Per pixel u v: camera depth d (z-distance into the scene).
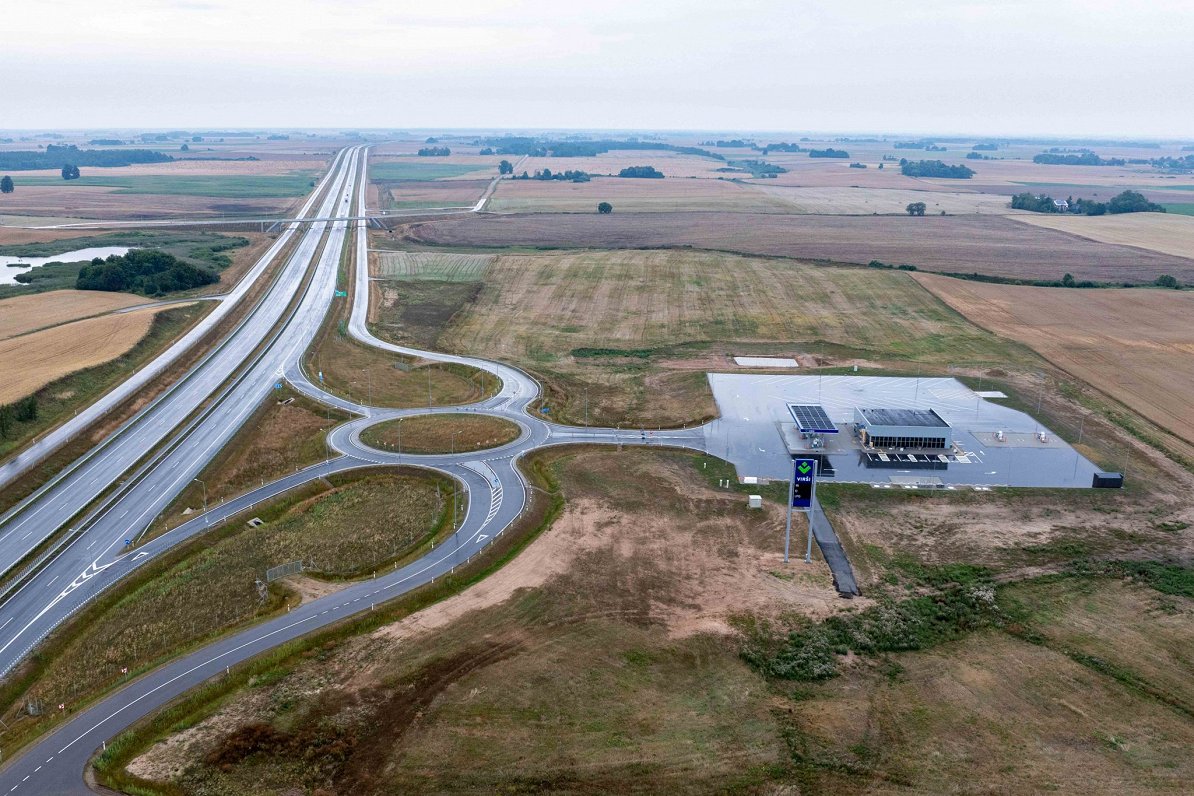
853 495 83.94
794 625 61.84
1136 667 57.34
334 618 61.66
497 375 122.19
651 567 69.75
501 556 71.75
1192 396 113.56
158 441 96.25
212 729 50.00
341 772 46.69
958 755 48.94
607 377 122.94
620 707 52.53
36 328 134.62
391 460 91.94
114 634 60.66
